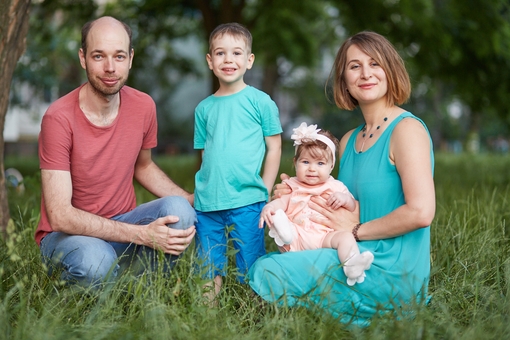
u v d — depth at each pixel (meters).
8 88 4.39
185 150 32.00
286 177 3.41
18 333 2.41
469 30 10.66
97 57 3.05
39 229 3.28
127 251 3.34
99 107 3.19
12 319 2.70
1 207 4.29
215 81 10.80
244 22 12.62
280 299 2.89
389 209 3.03
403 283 2.93
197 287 2.87
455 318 2.81
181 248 3.17
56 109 3.12
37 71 18.22
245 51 3.49
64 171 3.12
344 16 11.77
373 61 3.09
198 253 3.45
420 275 3.01
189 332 2.56
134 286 3.00
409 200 2.85
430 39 10.70
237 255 3.44
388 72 3.08
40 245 3.29
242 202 3.38
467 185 7.56
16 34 4.32
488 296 3.00
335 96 3.37
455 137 37.22
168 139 32.12
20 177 6.84
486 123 33.75
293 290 2.95
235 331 2.65
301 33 16.22
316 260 2.94
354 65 3.13
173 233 3.13
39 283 3.02
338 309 2.90
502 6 10.68
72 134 3.14
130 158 3.39
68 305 2.85
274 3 13.38
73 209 3.10
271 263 3.00
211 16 10.83
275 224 3.08
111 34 3.06
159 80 18.61
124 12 12.58
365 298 2.92
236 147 3.41
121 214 3.45
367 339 2.53
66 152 3.13
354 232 3.04
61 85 20.97
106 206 3.37
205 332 2.54
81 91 3.21
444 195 5.82
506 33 10.64
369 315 2.92
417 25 10.64
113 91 3.11
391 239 3.00
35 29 12.44
